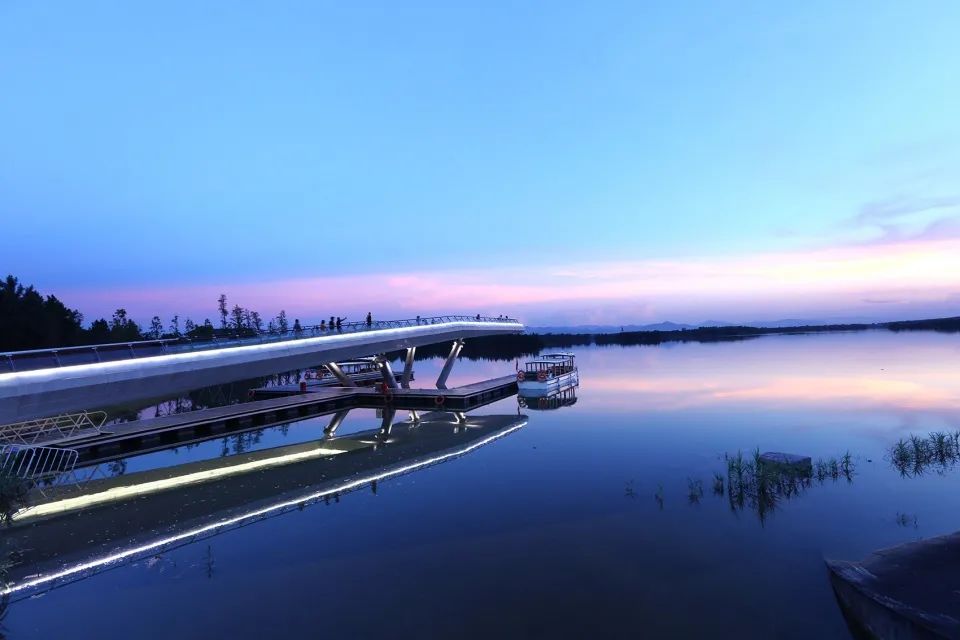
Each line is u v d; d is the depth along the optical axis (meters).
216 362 28.05
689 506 16.84
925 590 9.38
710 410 36.22
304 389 47.53
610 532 14.97
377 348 41.53
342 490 20.52
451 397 40.84
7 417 20.03
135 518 17.95
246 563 13.80
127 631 10.64
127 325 86.88
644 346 170.75
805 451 23.75
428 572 12.80
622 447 26.00
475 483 20.66
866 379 52.09
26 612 11.59
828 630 9.92
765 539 14.02
